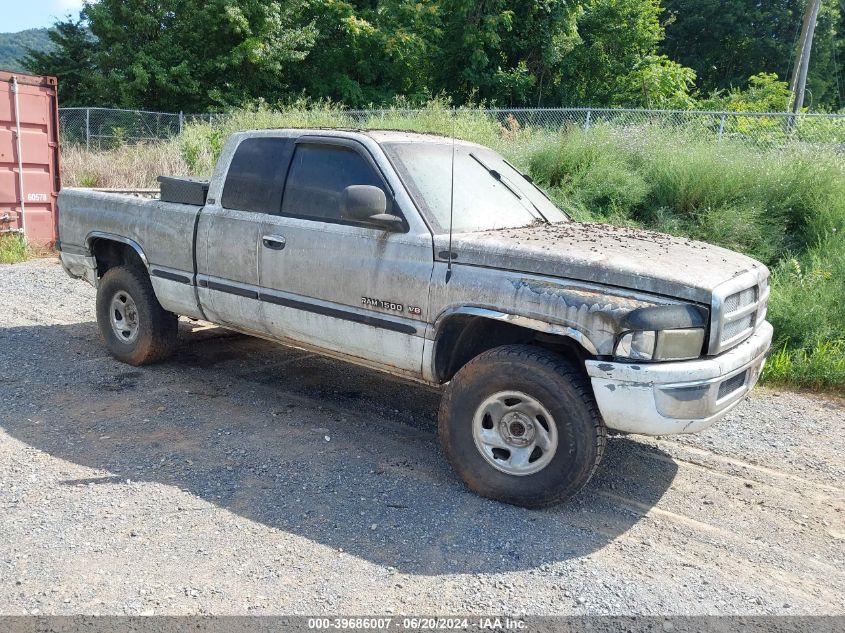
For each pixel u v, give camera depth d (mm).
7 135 10859
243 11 26406
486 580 3348
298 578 3307
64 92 29484
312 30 27422
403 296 4406
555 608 3154
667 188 10648
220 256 5387
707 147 11023
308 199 4930
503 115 14688
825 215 9625
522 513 4012
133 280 6129
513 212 4957
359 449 4805
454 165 4973
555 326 3850
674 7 38688
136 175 15266
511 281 4004
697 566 3574
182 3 26734
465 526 3834
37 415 5164
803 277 8117
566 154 11461
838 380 6484
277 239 5000
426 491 4227
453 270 4215
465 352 4477
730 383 3979
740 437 5340
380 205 4312
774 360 6754
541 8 26500
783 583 3461
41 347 6801
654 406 3654
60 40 29609
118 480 4219
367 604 3131
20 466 4352
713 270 4020
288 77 29031
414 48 26422
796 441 5301
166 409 5383
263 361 6652
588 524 3938
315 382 6145
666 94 28594
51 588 3166
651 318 3623
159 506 3932
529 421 3967
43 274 10023
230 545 3566
